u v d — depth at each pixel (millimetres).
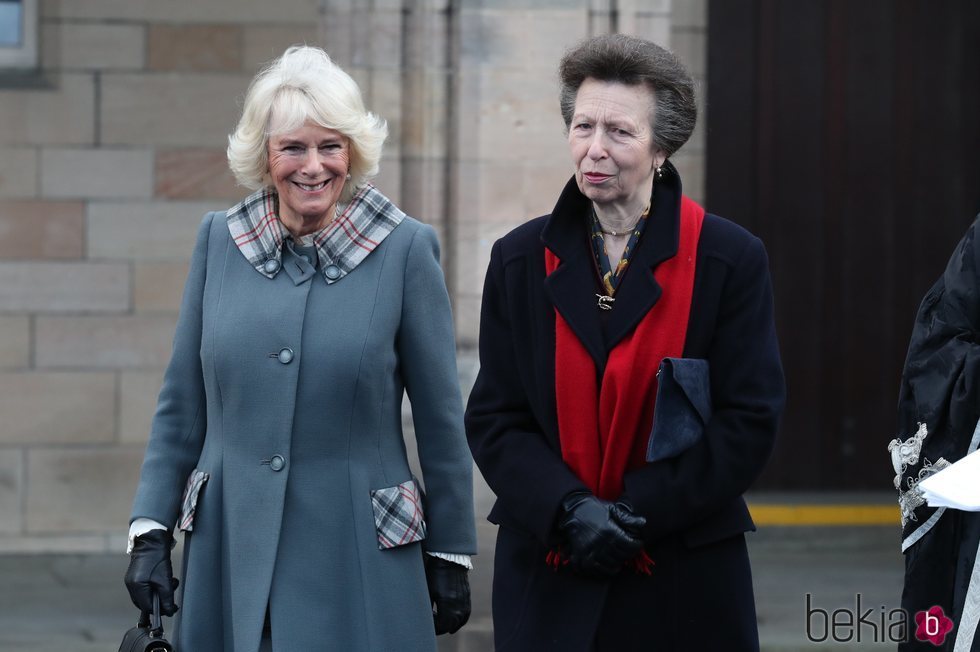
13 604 18578
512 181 17344
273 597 8797
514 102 17297
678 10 22250
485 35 17234
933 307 9312
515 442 8859
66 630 17312
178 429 9172
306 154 8812
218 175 21500
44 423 21438
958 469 8422
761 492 23531
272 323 8898
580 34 17234
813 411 23484
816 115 23047
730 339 8672
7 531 21438
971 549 8859
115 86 21312
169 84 21391
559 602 8766
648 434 8625
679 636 8688
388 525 8883
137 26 21297
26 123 21219
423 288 9125
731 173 22953
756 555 21281
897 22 23047
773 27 22875
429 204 17422
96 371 21484
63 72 21250
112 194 21391
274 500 8820
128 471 21578
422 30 17312
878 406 23531
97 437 21531
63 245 21375
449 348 9188
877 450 23578
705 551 8695
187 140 21453
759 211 23047
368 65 17359
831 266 23281
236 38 21406
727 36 22828
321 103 8766
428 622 8992
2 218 21281
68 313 21406
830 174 23125
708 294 8672
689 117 8703
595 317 8703
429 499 9234
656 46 8641
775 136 22984
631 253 8766
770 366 8672
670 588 8672
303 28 21453
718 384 8703
